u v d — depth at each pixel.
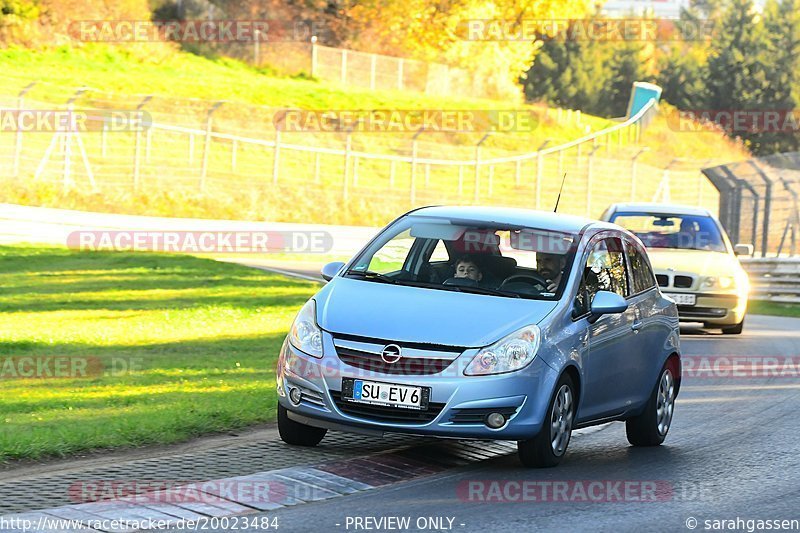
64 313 53.72
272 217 124.81
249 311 57.94
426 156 164.75
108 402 32.06
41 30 159.75
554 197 165.75
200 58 184.50
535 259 28.28
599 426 33.78
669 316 32.16
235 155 136.50
